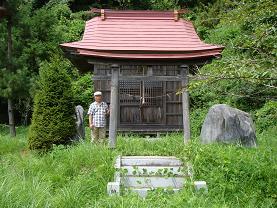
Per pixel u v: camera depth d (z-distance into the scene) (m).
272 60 5.41
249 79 5.53
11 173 7.50
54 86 10.40
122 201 6.43
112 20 10.15
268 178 7.48
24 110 20.31
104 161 8.34
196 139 10.85
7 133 17.23
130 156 9.05
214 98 16.92
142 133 16.23
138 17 10.22
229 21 6.17
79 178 7.54
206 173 7.67
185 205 6.39
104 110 11.63
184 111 10.05
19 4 16.25
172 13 10.29
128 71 14.45
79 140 10.39
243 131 10.07
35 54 16.70
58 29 18.77
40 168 8.31
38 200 6.14
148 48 9.52
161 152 9.65
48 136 10.06
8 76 15.16
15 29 16.52
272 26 5.73
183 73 9.72
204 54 9.49
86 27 10.29
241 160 7.87
